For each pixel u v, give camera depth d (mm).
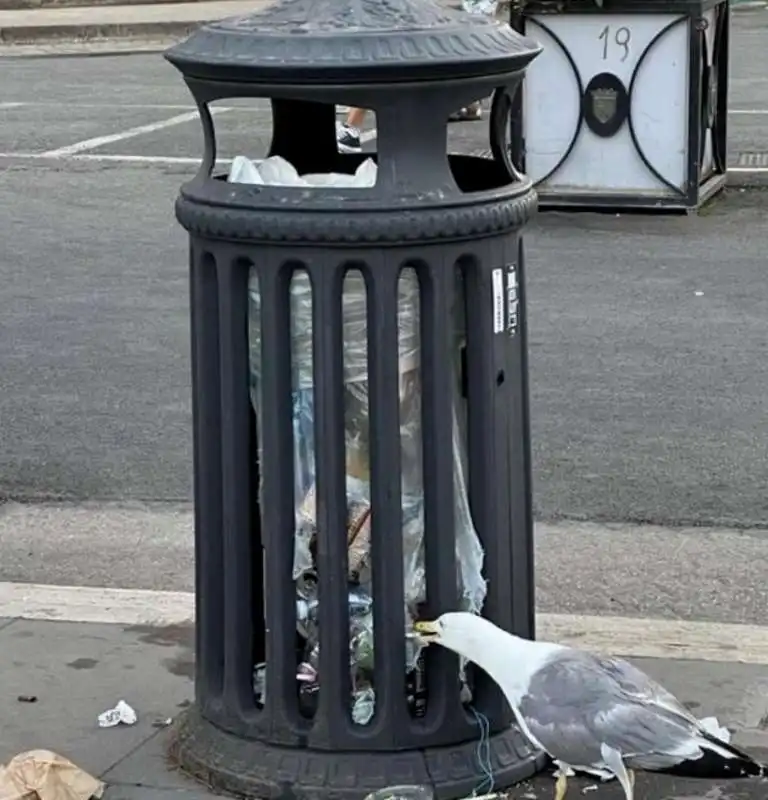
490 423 3732
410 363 3652
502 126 3783
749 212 12062
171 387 8055
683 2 11484
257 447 3797
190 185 3727
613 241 11188
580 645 4820
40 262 10781
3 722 4352
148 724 4328
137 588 5703
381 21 3498
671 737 3535
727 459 6910
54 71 20906
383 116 3496
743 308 9375
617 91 11781
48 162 14445
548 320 9148
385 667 3744
